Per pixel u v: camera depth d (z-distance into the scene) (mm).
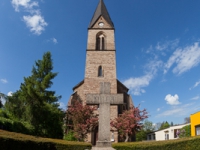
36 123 23672
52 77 28734
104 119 11648
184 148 17641
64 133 28672
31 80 27422
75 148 18281
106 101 12039
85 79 33375
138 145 19078
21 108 25203
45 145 14961
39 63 30578
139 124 26375
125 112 27812
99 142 11094
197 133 26234
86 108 26625
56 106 27469
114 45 36031
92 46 35844
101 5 40219
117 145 19688
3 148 10398
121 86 36281
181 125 37750
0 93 14359
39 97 24594
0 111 22641
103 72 33969
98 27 37531
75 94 34281
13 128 18719
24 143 12336
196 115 26359
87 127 26109
